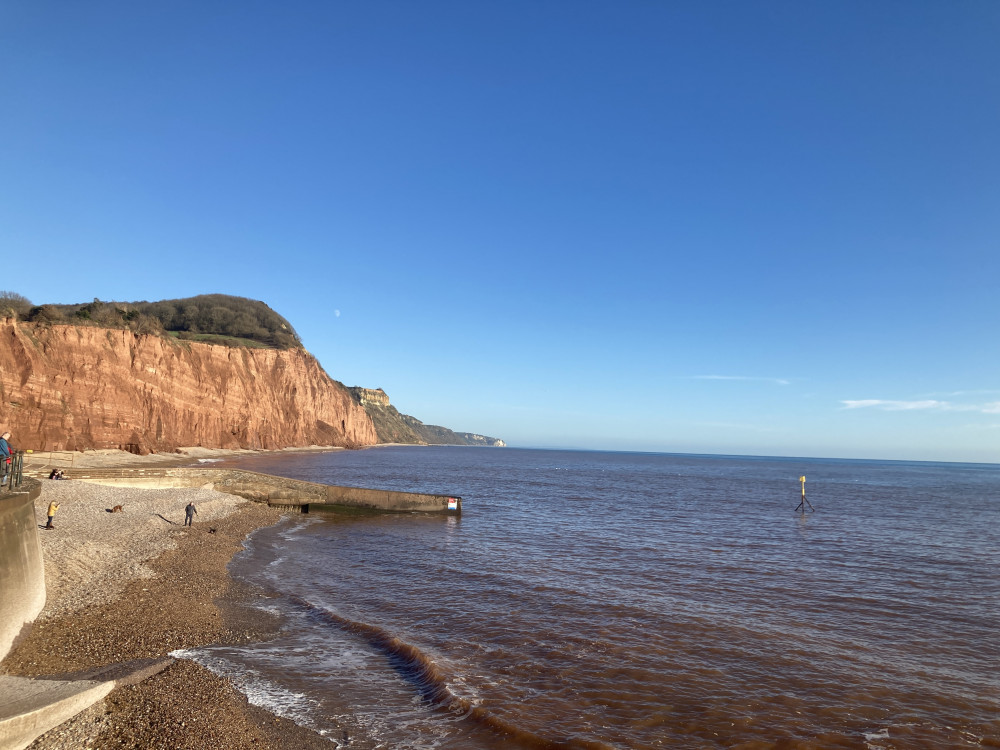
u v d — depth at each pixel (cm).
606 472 12456
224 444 10569
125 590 1741
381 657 1441
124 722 950
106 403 7244
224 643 1460
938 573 2569
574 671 1366
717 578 2383
